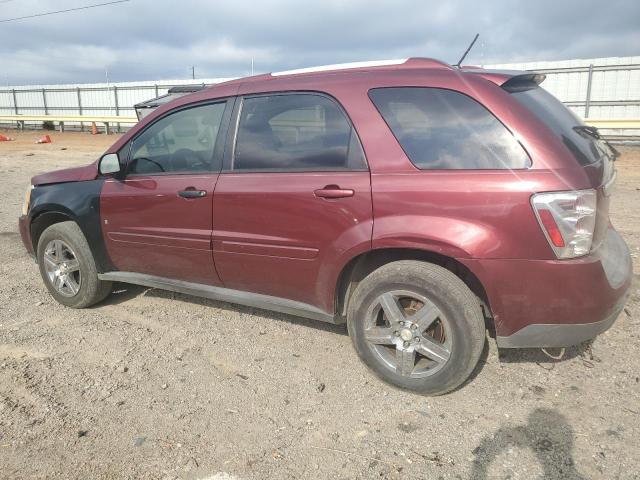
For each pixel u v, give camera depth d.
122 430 2.77
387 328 3.02
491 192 2.65
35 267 5.50
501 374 3.19
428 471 2.42
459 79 2.87
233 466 2.49
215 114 3.60
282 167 3.26
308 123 3.21
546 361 3.32
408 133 2.91
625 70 17.34
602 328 2.74
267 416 2.87
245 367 3.39
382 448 2.59
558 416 2.78
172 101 3.83
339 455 2.55
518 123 2.68
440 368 2.88
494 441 2.61
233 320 4.10
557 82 18.48
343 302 3.31
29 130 31.94
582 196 2.58
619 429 2.66
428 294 2.83
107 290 4.41
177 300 4.54
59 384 3.22
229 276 3.58
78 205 4.10
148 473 2.46
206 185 3.51
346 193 2.97
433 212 2.76
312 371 3.32
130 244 3.95
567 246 2.58
